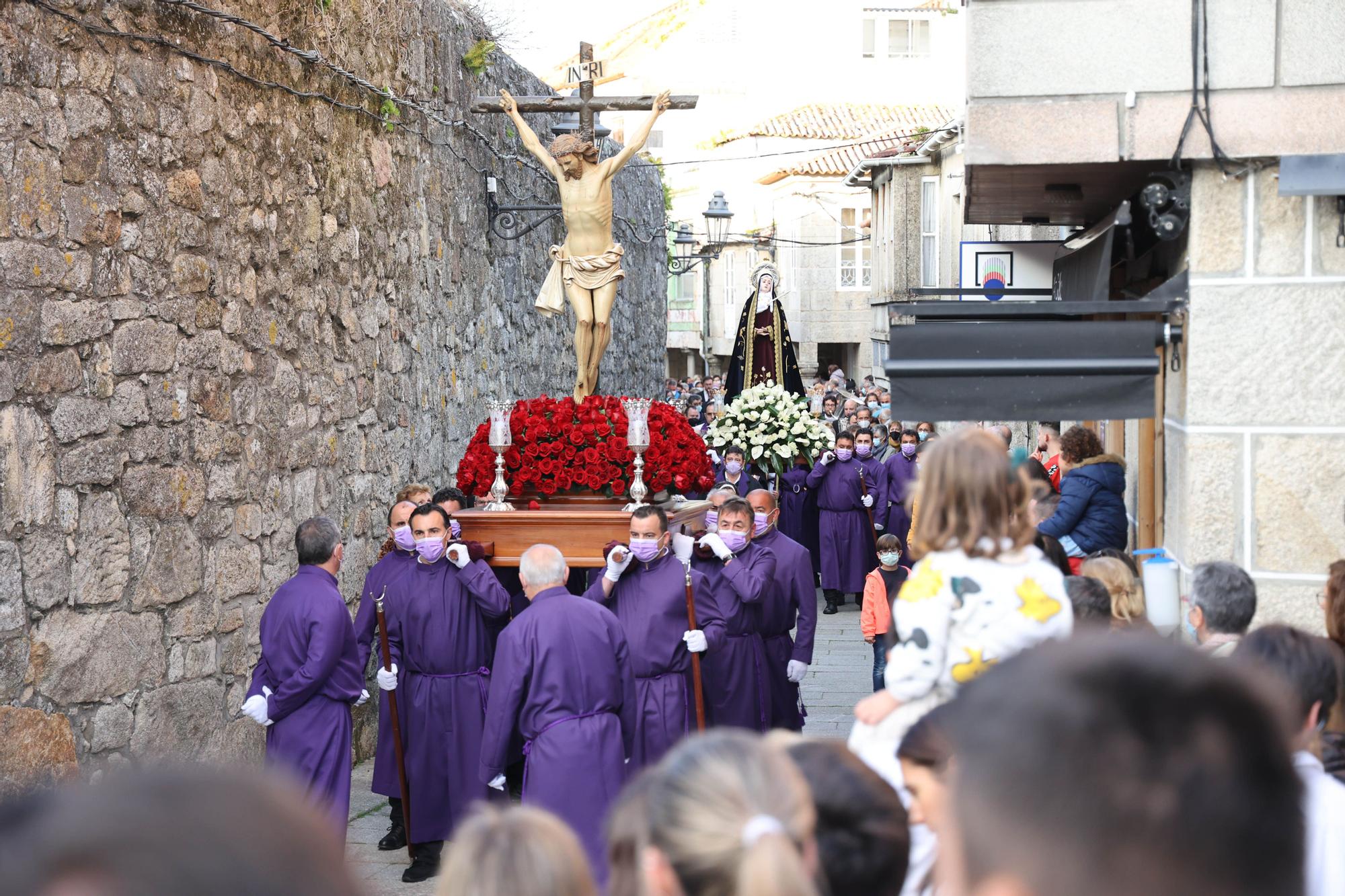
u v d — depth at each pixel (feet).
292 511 22.34
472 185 34.96
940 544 9.87
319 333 23.75
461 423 33.42
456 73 33.35
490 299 36.91
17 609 14.74
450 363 32.60
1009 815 2.89
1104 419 14.28
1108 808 2.81
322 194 23.95
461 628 19.76
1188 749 2.87
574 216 31.14
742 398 40.32
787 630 23.49
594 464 21.79
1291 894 2.85
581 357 31.65
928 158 80.48
